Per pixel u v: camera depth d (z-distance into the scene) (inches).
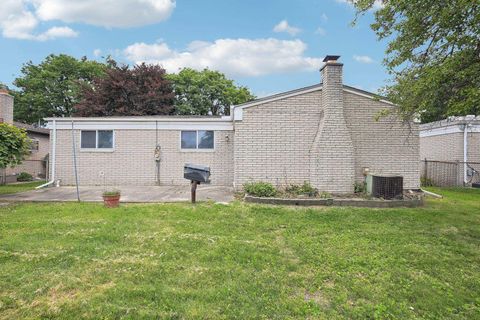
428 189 489.4
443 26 210.8
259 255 167.6
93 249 171.3
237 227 224.1
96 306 115.0
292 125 393.1
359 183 375.9
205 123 485.7
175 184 483.5
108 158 480.7
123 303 117.8
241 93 1254.9
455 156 570.9
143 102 900.6
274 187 364.2
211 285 133.6
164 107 930.7
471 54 199.8
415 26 228.7
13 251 167.3
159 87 943.0
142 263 153.3
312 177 378.6
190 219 243.0
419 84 229.3
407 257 172.9
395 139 397.4
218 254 167.5
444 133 605.0
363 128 394.6
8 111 590.6
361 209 291.6
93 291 126.3
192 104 1169.4
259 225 230.4
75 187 452.4
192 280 137.5
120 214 257.1
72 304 116.1
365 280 143.0
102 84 895.1
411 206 312.2
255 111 392.2
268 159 391.9
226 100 1221.7
